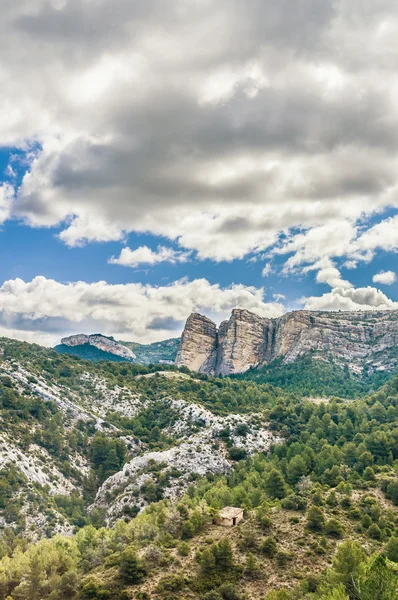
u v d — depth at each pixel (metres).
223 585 95.50
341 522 121.88
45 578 104.31
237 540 115.19
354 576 81.50
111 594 97.31
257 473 177.50
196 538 118.94
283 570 101.81
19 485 186.00
